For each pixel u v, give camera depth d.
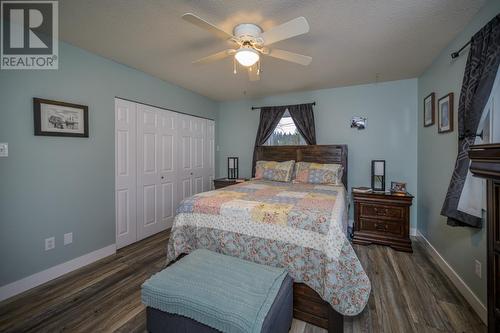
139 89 3.14
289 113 4.21
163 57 2.70
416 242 3.18
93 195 2.62
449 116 2.28
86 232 2.54
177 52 2.56
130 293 2.00
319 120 3.97
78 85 2.45
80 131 2.46
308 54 2.56
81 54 2.47
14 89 1.99
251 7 1.75
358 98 3.72
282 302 1.37
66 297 1.94
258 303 1.23
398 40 2.25
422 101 3.21
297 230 1.68
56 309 1.79
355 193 3.17
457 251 2.10
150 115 3.35
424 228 3.11
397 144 3.53
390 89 3.54
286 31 1.68
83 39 2.28
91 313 1.75
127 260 2.64
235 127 4.75
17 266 2.00
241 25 1.90
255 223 1.82
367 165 3.70
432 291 2.02
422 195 3.19
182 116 3.94
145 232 3.32
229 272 1.51
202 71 3.14
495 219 0.94
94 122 2.61
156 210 3.49
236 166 4.56
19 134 2.02
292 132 4.25
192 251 1.92
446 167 2.40
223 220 1.94
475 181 1.71
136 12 1.84
